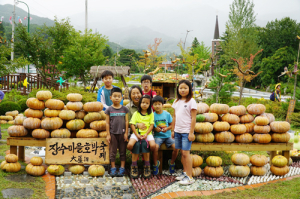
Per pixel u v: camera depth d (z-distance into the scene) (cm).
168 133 438
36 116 430
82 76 1570
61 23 1380
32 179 386
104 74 473
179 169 464
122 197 343
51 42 1380
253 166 441
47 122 419
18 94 1323
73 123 430
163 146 437
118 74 855
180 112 406
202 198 342
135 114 415
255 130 450
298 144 579
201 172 448
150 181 401
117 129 415
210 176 427
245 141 441
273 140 457
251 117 457
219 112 447
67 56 1489
